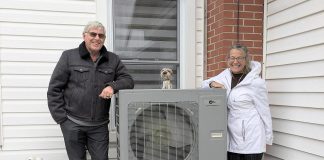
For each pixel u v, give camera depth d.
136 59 4.21
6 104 3.81
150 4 4.25
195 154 2.92
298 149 3.45
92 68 3.15
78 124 3.15
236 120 3.26
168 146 2.88
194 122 2.89
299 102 3.42
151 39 4.25
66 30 3.96
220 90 2.92
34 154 3.89
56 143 3.94
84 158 3.33
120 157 2.84
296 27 3.49
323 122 3.11
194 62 4.30
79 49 3.17
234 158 3.33
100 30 3.11
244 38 4.04
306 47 3.34
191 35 4.29
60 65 3.14
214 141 2.92
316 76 3.20
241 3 4.03
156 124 2.86
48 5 3.90
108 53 3.28
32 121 3.88
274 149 3.85
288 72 3.61
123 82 3.17
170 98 2.85
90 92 3.12
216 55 4.13
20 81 3.84
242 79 3.34
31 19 3.87
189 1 4.27
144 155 2.86
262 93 3.28
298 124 3.44
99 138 3.26
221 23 4.02
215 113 2.92
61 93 3.17
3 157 3.81
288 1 3.61
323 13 3.12
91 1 4.02
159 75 4.27
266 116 3.31
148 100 2.83
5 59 3.80
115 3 4.14
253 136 3.22
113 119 3.99
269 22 3.97
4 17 3.79
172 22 4.30
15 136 3.84
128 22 4.19
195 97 2.89
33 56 3.88
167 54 4.29
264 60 4.04
